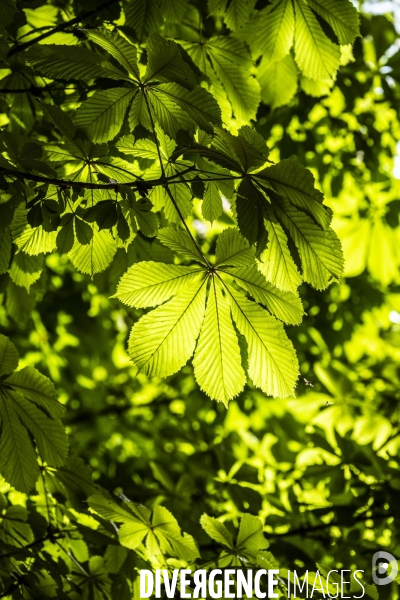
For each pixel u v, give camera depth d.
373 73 2.89
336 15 2.11
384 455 3.08
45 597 2.10
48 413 2.01
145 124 1.92
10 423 1.99
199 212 3.14
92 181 1.97
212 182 1.94
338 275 1.85
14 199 1.94
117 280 2.21
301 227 1.84
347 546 2.48
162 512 2.09
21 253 2.09
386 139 3.24
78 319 3.30
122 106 1.90
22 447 2.00
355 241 3.30
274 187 1.84
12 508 2.16
